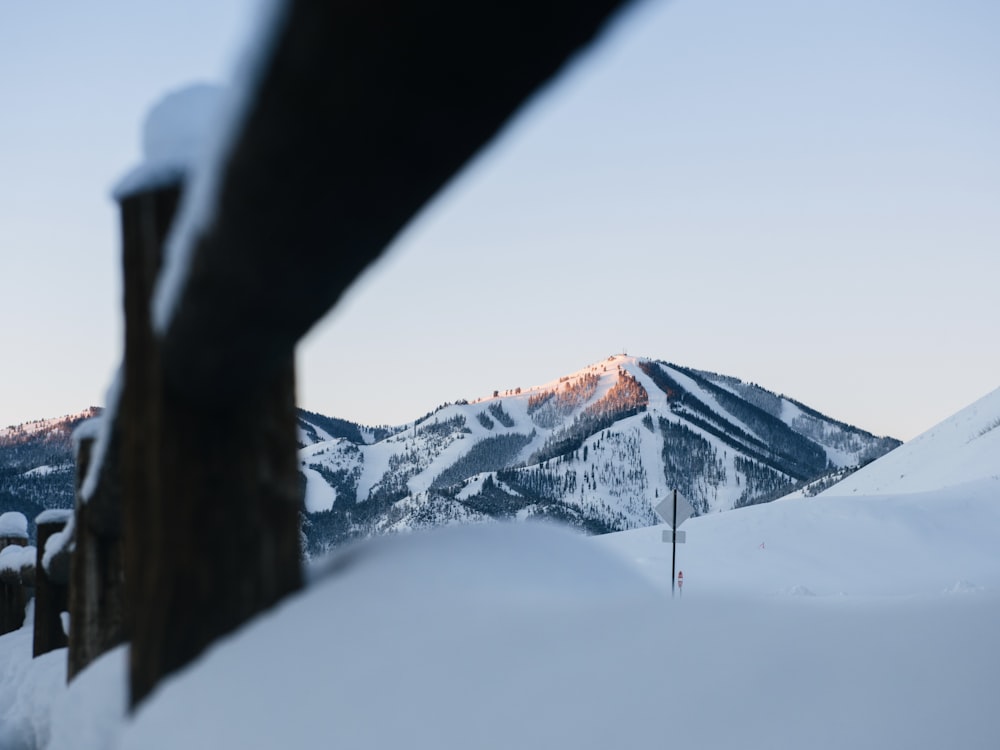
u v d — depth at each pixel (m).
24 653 5.65
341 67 0.63
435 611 1.75
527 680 1.51
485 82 0.63
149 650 1.99
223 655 1.88
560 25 0.57
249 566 2.01
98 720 2.26
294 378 2.11
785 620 1.93
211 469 1.99
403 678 1.57
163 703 1.85
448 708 1.49
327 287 1.08
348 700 1.58
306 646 1.75
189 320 1.46
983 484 37.22
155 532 1.99
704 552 29.33
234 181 0.90
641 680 1.55
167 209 2.00
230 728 1.65
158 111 2.06
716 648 1.70
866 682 1.76
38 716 3.57
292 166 0.79
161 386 1.97
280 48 0.65
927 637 2.03
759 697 1.61
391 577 1.94
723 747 1.46
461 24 0.57
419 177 0.77
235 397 1.89
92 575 3.42
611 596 1.92
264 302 1.18
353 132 0.71
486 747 1.42
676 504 14.61
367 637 1.72
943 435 82.88
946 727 1.67
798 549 29.22
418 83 0.63
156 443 1.98
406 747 1.42
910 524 31.56
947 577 25.39
